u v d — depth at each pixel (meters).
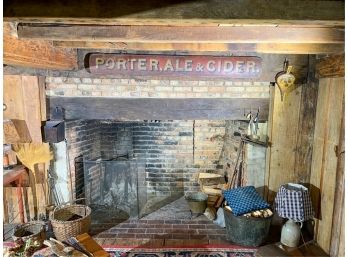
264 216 3.23
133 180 4.31
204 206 4.02
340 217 2.87
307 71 3.40
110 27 2.21
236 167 3.93
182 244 3.34
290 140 3.55
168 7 1.59
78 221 3.26
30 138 3.58
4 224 3.75
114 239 3.45
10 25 2.11
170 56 3.35
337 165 2.91
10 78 3.45
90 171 4.29
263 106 3.63
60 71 3.43
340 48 2.72
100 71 3.42
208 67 3.38
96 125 4.60
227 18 1.59
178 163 4.71
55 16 1.58
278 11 1.58
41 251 2.49
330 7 1.58
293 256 3.08
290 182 3.62
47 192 3.79
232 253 3.15
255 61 3.37
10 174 3.43
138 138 4.70
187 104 3.64
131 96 3.63
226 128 4.52
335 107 2.97
